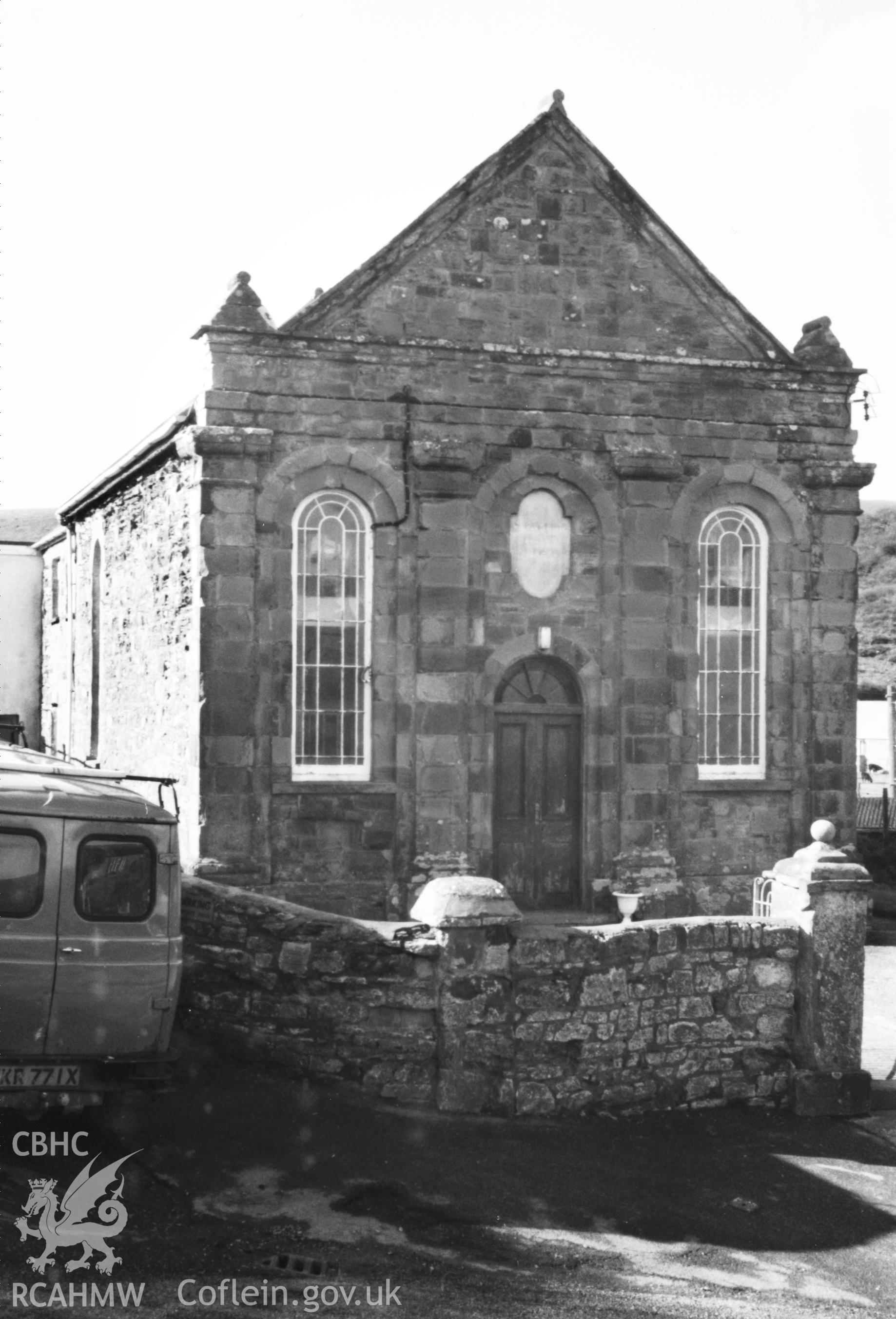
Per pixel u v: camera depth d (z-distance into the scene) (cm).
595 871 1866
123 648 2220
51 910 974
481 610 1841
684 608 1908
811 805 1942
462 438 1834
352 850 1781
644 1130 1173
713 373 1920
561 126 1883
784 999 1263
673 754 1895
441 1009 1143
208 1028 1183
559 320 1883
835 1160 1154
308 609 1797
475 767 1828
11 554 3238
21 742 1811
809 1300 903
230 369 1761
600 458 1886
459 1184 1013
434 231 1838
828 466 1944
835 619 1962
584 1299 862
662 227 1905
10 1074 965
